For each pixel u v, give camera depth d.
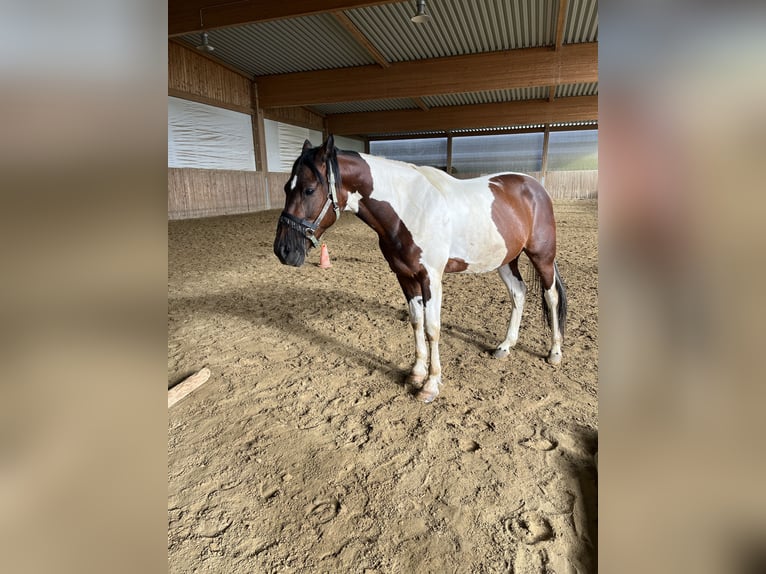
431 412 2.07
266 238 7.73
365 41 9.55
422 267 2.06
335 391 2.31
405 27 9.26
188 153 10.94
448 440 1.85
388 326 3.28
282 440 1.89
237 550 1.34
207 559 1.31
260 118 13.25
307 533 1.40
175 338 3.09
